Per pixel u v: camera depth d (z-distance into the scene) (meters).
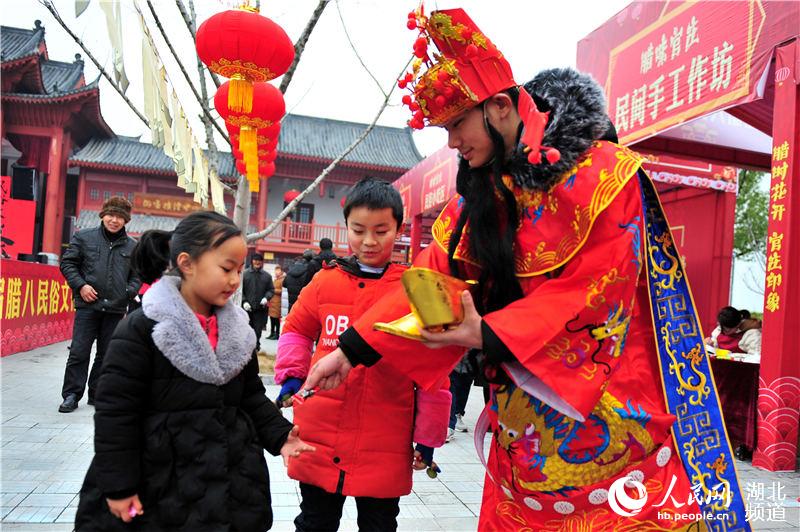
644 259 1.40
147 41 2.83
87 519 1.43
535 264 1.39
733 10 4.38
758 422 4.10
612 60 5.82
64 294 8.70
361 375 1.84
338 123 31.02
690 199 9.66
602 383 1.27
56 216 21.25
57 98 20.06
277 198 26.34
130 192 24.44
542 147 1.31
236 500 1.52
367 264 1.98
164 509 1.42
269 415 1.70
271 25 3.52
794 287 3.98
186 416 1.47
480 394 6.89
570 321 1.27
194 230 1.54
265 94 4.27
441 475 3.57
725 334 5.83
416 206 12.22
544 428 1.41
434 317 1.26
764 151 7.08
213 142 6.77
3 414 4.20
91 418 4.18
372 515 1.89
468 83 1.35
